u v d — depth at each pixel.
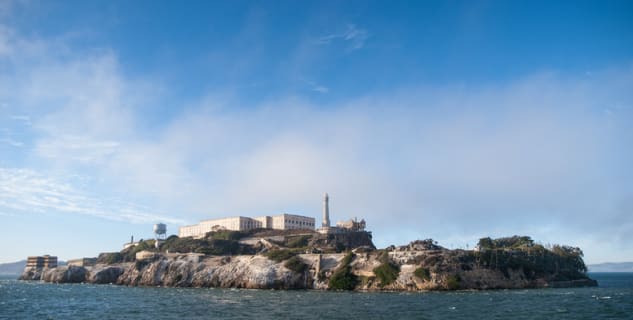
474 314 113.69
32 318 113.62
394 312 119.25
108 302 153.50
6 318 113.88
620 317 106.25
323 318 109.25
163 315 116.94
